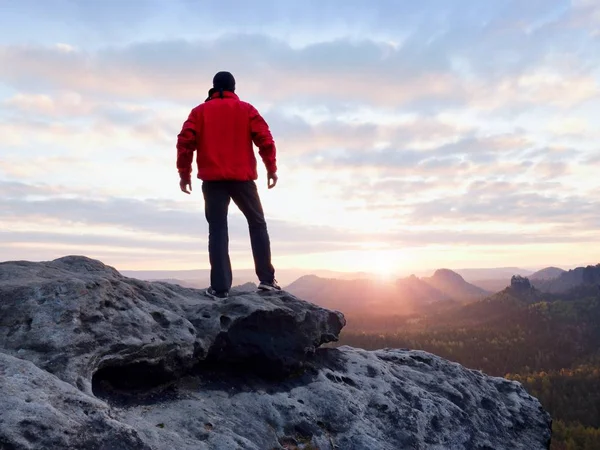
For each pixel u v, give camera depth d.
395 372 8.27
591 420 91.50
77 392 3.88
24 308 4.96
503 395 8.99
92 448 3.41
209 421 5.34
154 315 5.94
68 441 3.31
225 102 7.04
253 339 6.55
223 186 7.09
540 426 8.50
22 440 3.13
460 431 7.23
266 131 7.04
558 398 103.19
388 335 161.25
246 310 6.52
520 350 162.62
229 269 7.38
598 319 187.25
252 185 7.21
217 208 7.14
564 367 144.62
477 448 7.16
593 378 109.31
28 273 5.96
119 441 3.58
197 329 6.30
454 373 8.89
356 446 6.05
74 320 4.96
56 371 4.49
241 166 6.97
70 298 5.12
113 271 6.95
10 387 3.53
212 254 7.31
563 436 82.56
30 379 3.75
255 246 7.45
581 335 175.62
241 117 7.03
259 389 6.46
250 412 5.95
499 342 171.62
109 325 5.24
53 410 3.46
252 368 6.71
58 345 4.70
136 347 5.25
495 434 7.73
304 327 7.18
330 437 6.12
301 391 6.71
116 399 5.25
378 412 6.85
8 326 4.82
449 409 7.52
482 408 8.20
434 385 8.23
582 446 78.94
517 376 122.12
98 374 5.29
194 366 6.36
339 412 6.48
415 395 7.50
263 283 7.49
